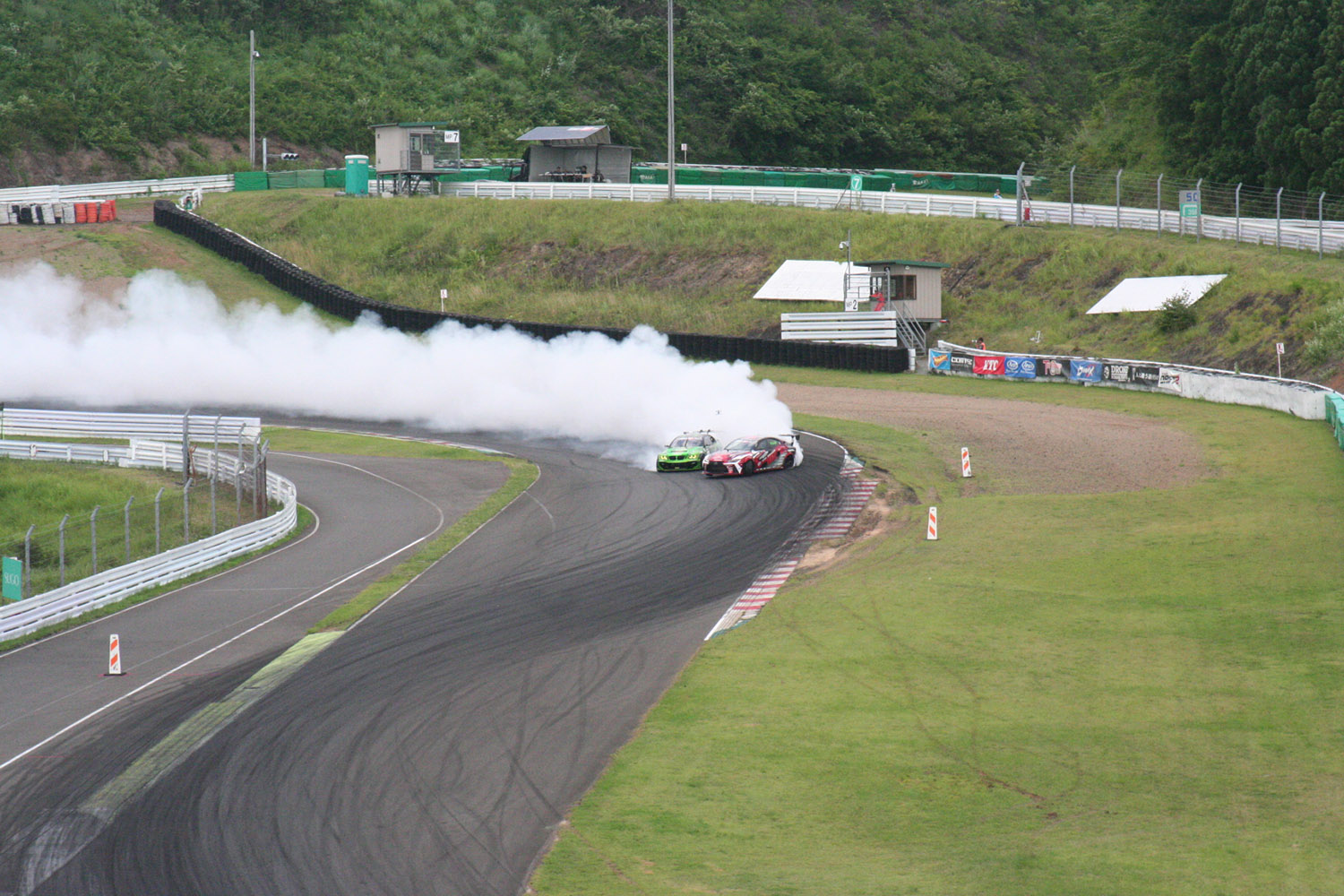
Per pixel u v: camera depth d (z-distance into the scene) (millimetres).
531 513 40812
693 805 18609
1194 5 95688
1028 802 18406
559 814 18391
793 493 41000
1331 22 79438
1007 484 40625
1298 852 16469
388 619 29688
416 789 19469
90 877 16797
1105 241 73438
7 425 57188
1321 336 53781
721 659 25453
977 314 71500
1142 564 30250
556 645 26906
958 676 23781
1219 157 89125
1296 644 23984
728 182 105062
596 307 79125
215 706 23953
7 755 21734
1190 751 19797
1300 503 34594
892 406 56969
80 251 82938
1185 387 54000
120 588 33844
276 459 53031
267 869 16859
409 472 49500
